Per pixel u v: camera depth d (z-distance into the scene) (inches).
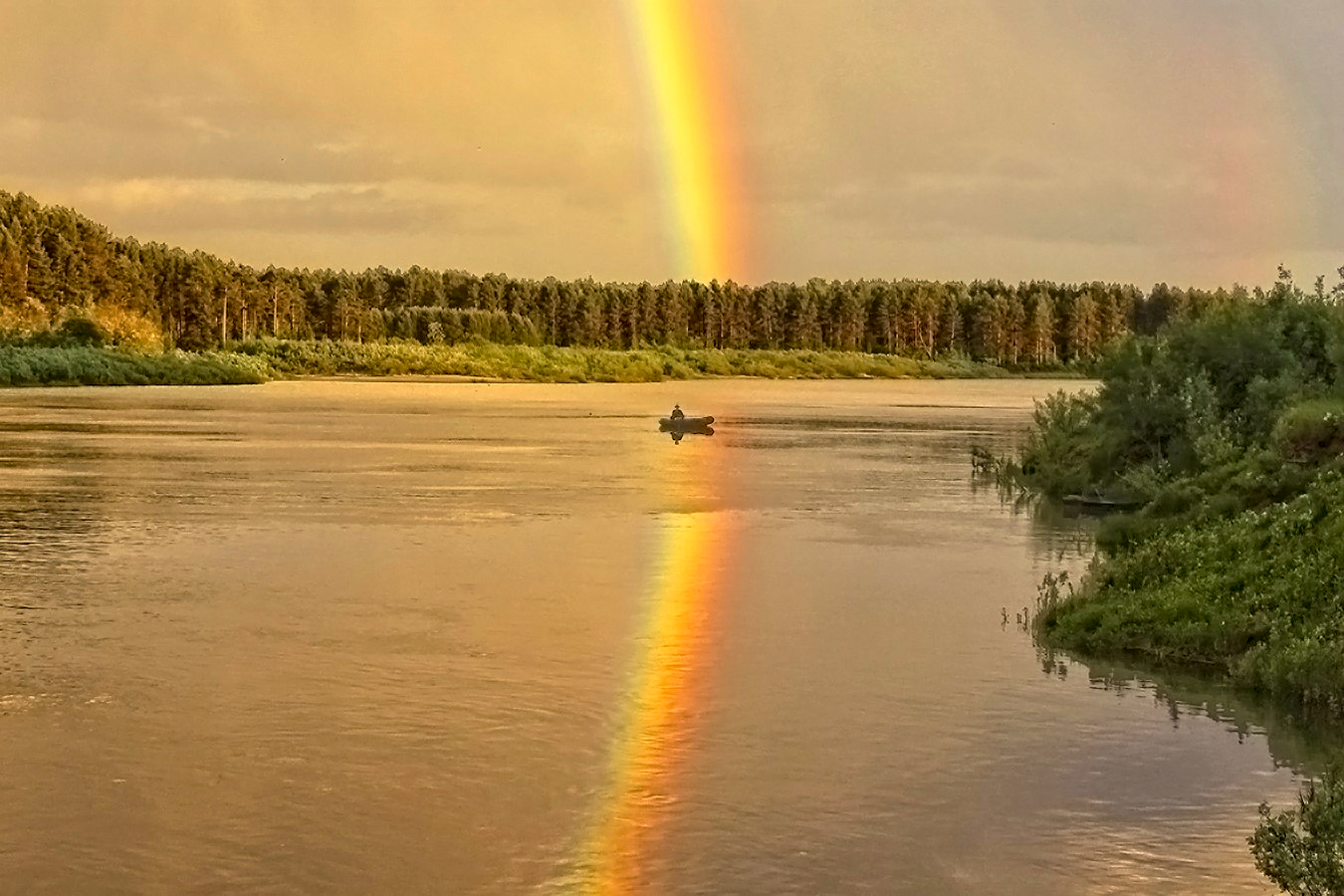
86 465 2128.4
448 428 3186.5
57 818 575.8
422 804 595.2
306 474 2049.7
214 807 589.3
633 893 509.4
